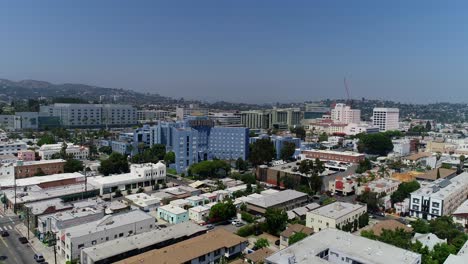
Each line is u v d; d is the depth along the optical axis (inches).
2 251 4072.3
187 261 3415.4
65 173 7445.9
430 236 4158.5
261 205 5438.0
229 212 5216.5
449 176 7741.1
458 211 5226.4
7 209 5585.6
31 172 7401.6
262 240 4116.6
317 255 3319.4
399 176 7726.4
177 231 4239.7
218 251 3745.1
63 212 4746.6
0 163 7632.9
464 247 3688.5
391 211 5861.2
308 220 4825.3
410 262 3166.8
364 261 3176.7
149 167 7298.2
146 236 4047.7
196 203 5757.9
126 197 6048.2
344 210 4923.7
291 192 6161.4
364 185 6756.9
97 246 3710.6
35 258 3900.1
